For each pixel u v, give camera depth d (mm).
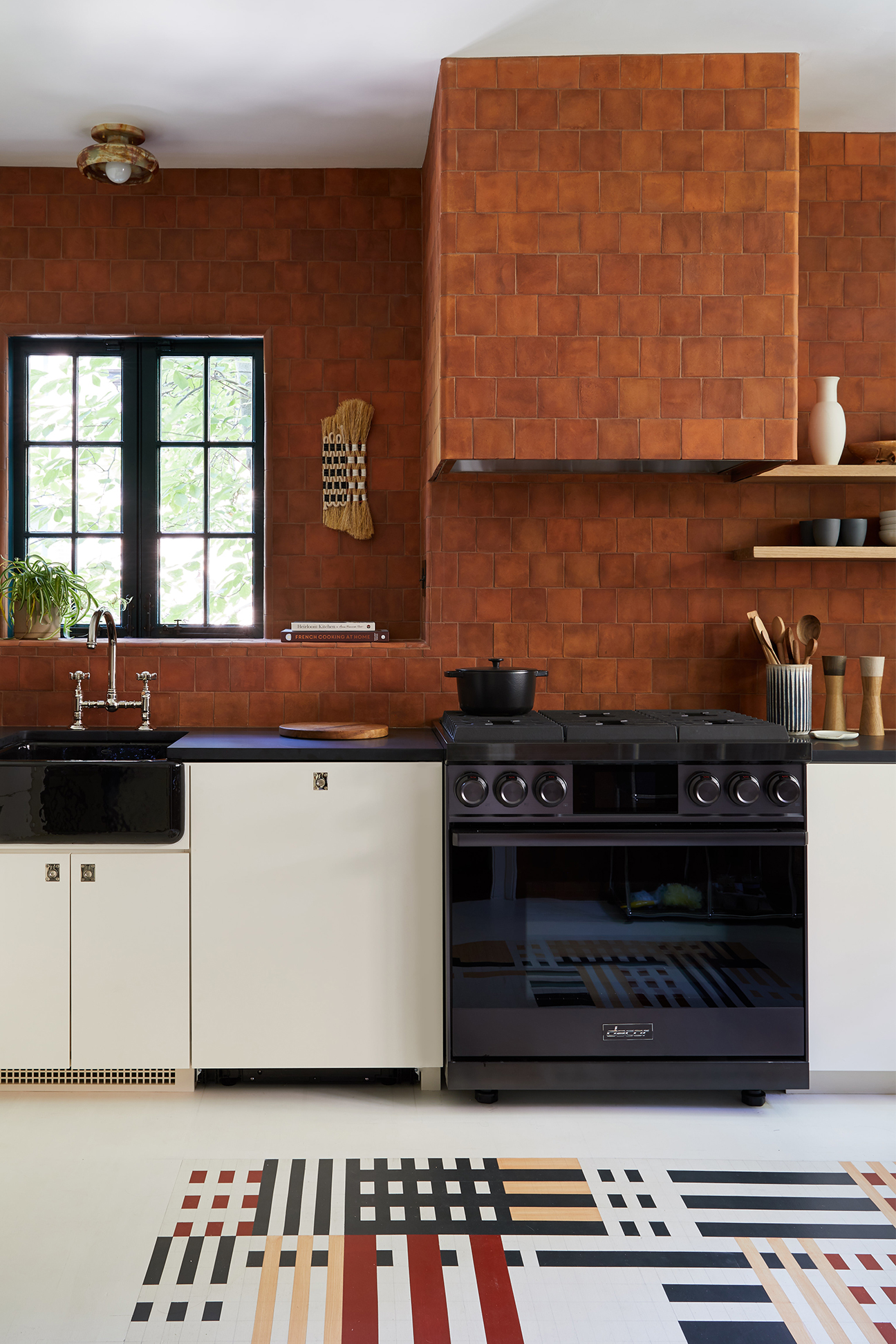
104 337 3488
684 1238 2098
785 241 2785
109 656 3184
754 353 2793
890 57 2787
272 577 3484
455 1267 1999
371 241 3439
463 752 2656
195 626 3600
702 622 3287
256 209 3422
